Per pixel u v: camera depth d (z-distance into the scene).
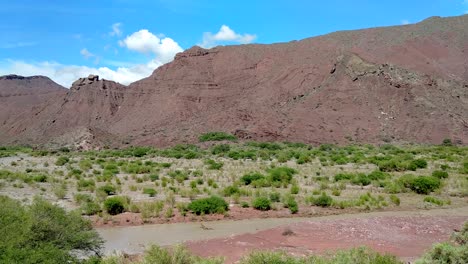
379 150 83.62
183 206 25.66
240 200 28.67
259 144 94.06
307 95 127.12
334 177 40.47
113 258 14.87
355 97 116.81
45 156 84.62
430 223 22.38
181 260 13.77
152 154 84.81
